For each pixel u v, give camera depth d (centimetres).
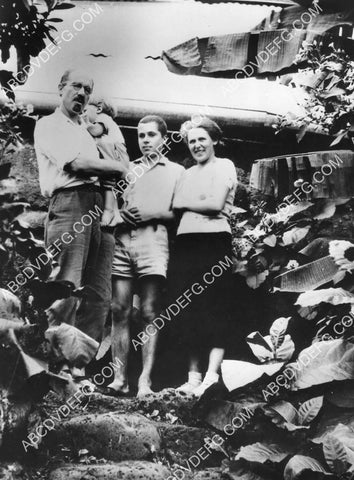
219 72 527
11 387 481
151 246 507
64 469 468
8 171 513
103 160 514
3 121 518
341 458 458
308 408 477
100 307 503
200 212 510
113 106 520
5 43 526
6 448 475
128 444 474
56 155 513
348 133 525
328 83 530
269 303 508
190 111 521
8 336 485
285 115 526
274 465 473
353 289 503
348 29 535
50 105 520
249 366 481
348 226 520
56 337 495
